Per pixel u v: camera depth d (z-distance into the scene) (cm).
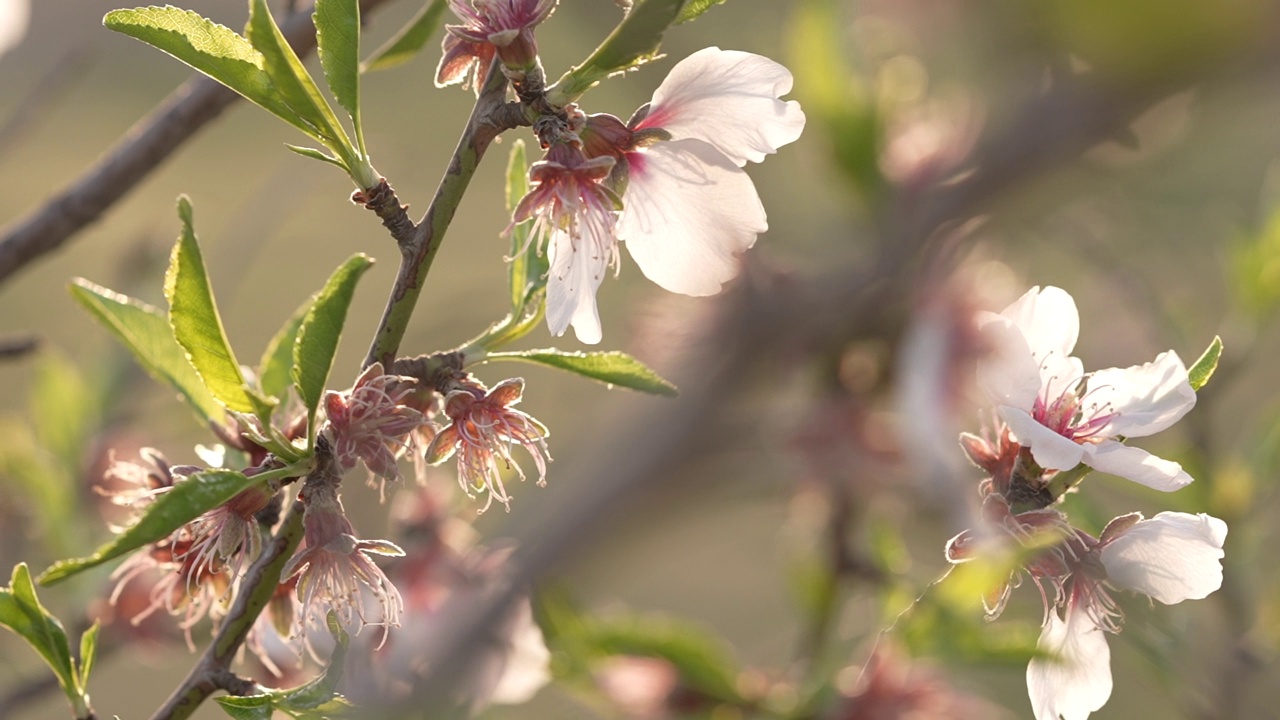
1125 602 85
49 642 86
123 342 87
